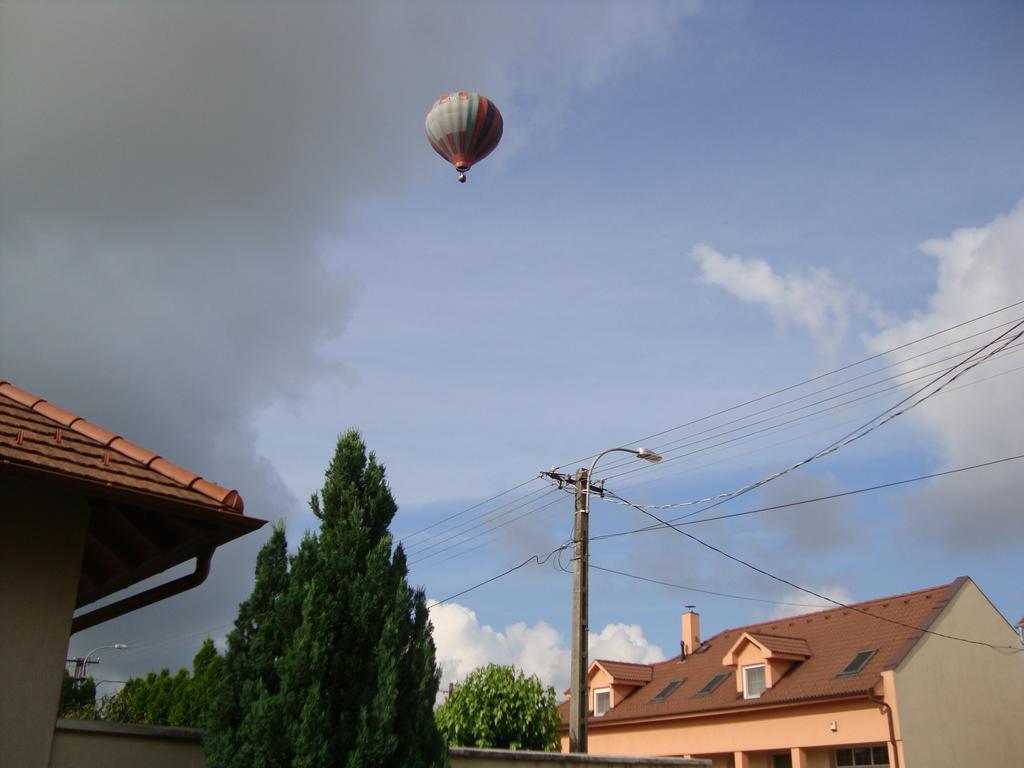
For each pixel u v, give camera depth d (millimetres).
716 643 35531
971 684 26141
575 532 18938
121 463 8336
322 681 8805
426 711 9211
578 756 12922
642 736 32219
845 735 25297
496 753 12078
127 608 9680
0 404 8445
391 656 9039
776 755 28469
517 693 20609
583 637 17938
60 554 8133
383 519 10164
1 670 7547
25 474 7492
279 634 9023
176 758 8562
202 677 24781
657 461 19625
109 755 8133
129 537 9477
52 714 7742
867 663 26312
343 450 10375
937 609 26750
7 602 7715
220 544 9406
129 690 27531
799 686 27422
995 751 25719
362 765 8516
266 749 8250
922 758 24156
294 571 9383
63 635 7945
